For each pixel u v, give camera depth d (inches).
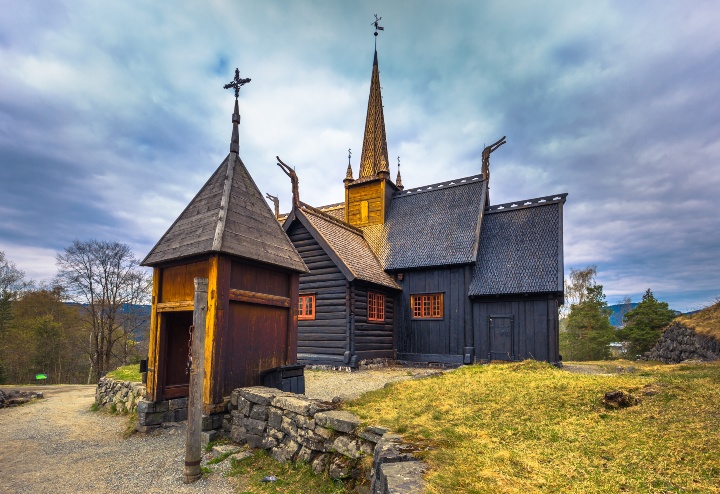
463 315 620.7
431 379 324.8
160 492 208.8
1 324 1251.2
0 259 1317.7
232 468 236.8
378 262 701.3
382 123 906.7
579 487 112.7
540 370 321.4
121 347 1369.3
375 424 194.9
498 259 633.0
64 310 1435.8
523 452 145.0
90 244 1126.4
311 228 618.5
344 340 577.9
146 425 325.4
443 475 121.3
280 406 247.8
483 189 719.7
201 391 233.0
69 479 229.8
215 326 284.8
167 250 329.4
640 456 131.4
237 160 371.6
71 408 478.9
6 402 496.1
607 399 193.2
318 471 205.8
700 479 112.1
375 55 953.5
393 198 829.2
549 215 653.9
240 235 317.1
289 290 358.6
